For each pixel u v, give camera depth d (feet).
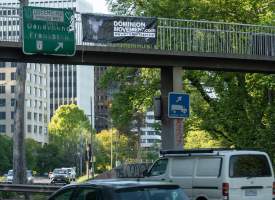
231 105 162.09
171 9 157.17
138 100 178.81
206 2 158.61
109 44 108.27
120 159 536.42
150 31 111.14
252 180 72.54
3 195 136.05
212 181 72.74
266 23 139.85
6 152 586.86
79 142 609.83
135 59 110.42
